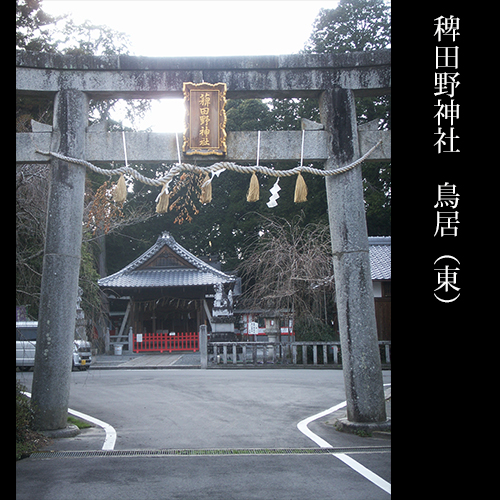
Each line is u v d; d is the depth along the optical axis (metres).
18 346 17.30
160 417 8.53
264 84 7.60
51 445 6.43
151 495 4.49
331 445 6.46
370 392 7.12
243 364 18.39
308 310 18.34
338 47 27.94
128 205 32.47
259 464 5.57
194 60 7.51
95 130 7.45
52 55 7.35
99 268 30.84
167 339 26.28
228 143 7.53
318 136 7.64
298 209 27.61
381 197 25.53
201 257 35.81
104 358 23.72
